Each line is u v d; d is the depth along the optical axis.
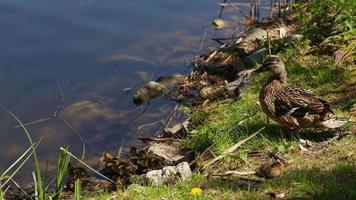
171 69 15.62
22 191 10.72
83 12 18.20
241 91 13.06
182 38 17.16
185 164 9.87
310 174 8.92
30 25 17.22
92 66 15.62
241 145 10.34
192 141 11.49
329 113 10.02
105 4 18.86
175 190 9.05
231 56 15.54
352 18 14.28
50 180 11.12
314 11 15.58
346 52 13.25
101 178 10.90
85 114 13.66
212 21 18.11
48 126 13.17
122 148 12.31
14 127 13.10
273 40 15.18
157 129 12.97
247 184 9.05
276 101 10.16
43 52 16.06
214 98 13.53
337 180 8.64
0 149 12.34
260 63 14.46
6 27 17.03
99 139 12.72
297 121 9.99
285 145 9.91
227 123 11.59
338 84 12.24
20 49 16.11
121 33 17.22
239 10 18.44
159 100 14.18
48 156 11.63
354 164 9.07
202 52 16.41
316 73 12.83
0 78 14.88
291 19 17.39
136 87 14.85
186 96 14.23
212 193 8.88
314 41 14.49
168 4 19.14
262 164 9.52
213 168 9.88
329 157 9.46
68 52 16.16
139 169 10.86
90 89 14.71
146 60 16.05
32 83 14.77
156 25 17.78
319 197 8.18
